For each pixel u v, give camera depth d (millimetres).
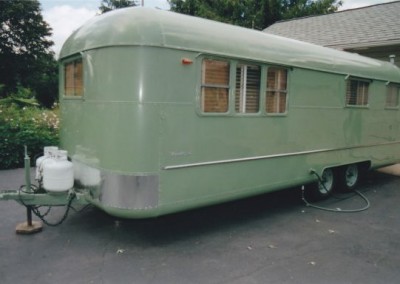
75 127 4789
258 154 5078
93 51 4164
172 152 4133
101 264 3918
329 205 6367
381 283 3688
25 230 4652
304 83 5668
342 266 4035
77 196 4363
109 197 4062
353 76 6605
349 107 6648
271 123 5203
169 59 4008
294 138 5613
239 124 4766
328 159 6348
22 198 4309
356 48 10750
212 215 5641
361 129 7035
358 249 4500
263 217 5617
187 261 4047
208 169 4500
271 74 5137
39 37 29578
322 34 12461
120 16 4086
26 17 28297
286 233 4969
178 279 3654
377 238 4875
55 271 3748
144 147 3938
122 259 4043
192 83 4223
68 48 4879
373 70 7176
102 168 4117
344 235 4957
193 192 4379
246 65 4793
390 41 9844
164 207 4129
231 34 4664
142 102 3895
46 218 5262
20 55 28812
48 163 4297
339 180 6992
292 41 5656
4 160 8586
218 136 4551
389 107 7766
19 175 7969
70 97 4930
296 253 4340
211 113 4438
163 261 4027
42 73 29797
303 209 6070
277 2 23047
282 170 5488
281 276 3773
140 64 3871
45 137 9188
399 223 5492
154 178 4023
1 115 10227
